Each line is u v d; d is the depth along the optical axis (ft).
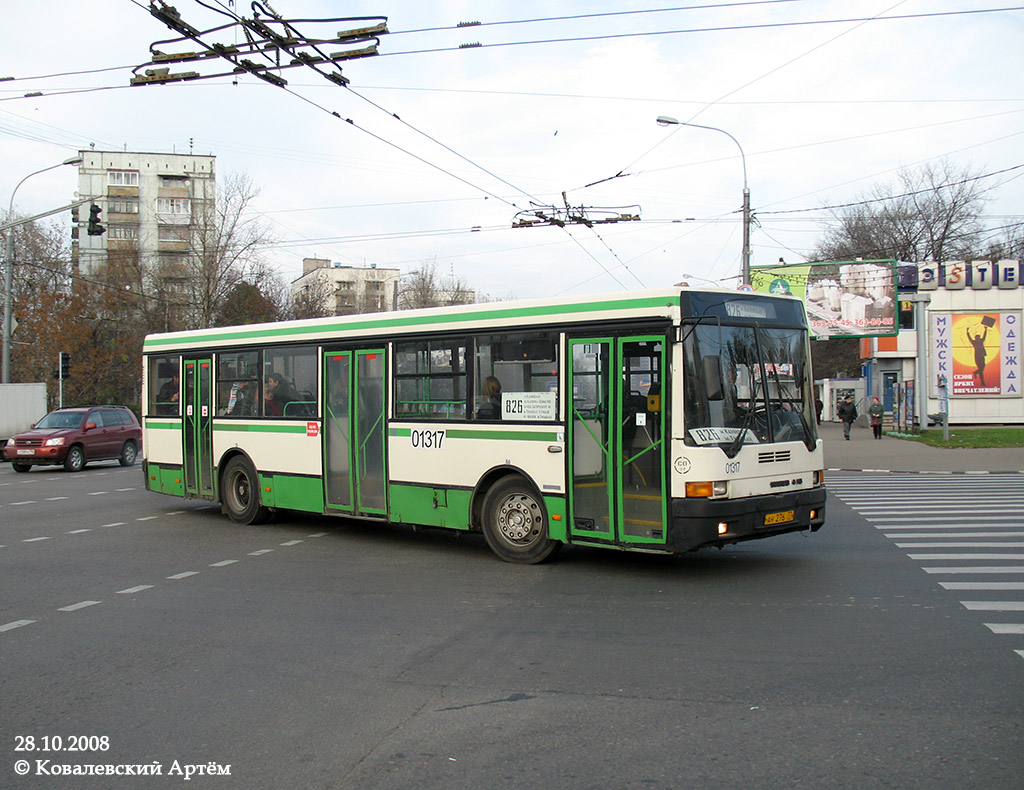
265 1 34.50
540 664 18.86
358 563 31.58
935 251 159.33
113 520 44.24
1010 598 23.62
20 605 25.77
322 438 37.58
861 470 71.72
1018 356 112.37
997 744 13.91
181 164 243.60
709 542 25.80
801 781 12.79
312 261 315.58
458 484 32.27
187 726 15.81
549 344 29.63
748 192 80.89
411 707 16.46
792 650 19.34
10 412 96.43
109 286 141.69
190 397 44.91
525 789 12.80
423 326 33.63
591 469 28.40
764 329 28.63
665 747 14.20
